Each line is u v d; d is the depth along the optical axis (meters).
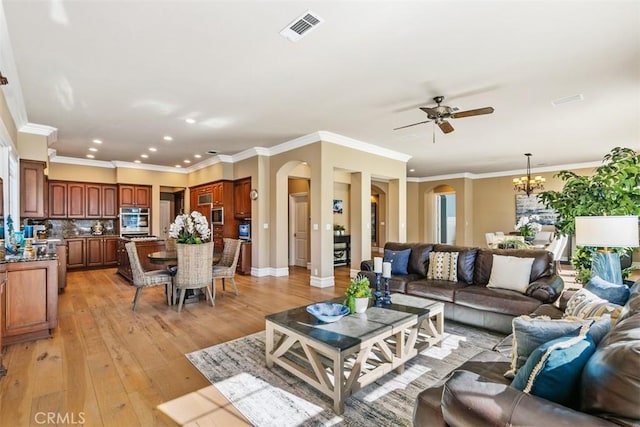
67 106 3.98
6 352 2.78
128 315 3.87
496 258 3.64
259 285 5.64
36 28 2.37
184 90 3.56
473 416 1.10
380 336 2.20
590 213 2.87
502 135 5.38
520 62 2.93
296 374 2.28
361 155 6.13
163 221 9.82
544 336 1.45
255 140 5.83
